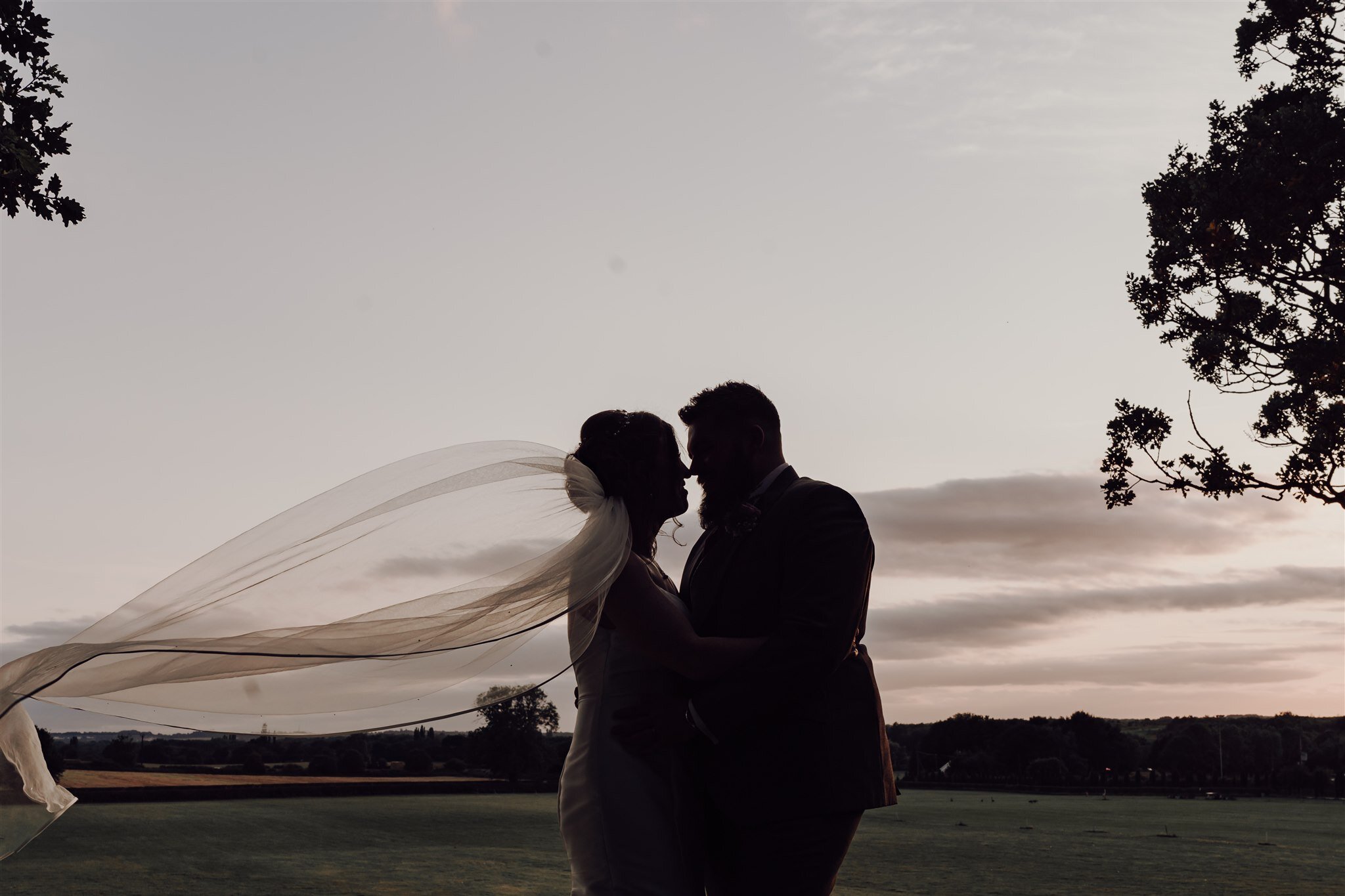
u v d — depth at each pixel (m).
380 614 2.67
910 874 35.22
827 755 2.85
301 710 2.69
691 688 2.95
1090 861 40.62
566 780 3.01
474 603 2.68
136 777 76.31
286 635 2.59
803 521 2.90
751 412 3.18
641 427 3.15
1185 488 17.61
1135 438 17.98
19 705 2.56
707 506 3.20
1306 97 16.14
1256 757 170.62
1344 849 47.19
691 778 3.01
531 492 2.90
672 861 2.88
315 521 2.79
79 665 2.52
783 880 2.81
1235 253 16.52
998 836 55.72
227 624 2.60
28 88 9.08
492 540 2.78
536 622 2.70
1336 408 16.12
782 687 2.74
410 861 37.72
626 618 2.83
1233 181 16.12
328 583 2.69
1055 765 157.50
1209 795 132.00
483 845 44.81
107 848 42.38
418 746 98.38
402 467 2.98
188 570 2.71
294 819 60.72
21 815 2.53
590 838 2.88
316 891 28.64
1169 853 44.38
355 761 90.38
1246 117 16.52
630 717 2.88
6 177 8.95
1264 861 40.62
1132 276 17.92
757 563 2.96
